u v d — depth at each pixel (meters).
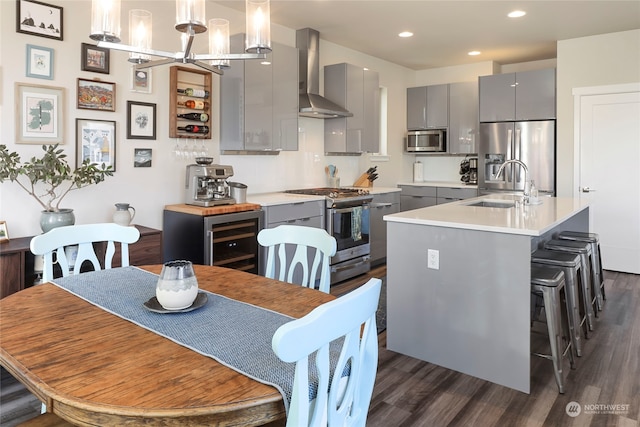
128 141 3.49
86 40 3.21
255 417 0.97
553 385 2.48
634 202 4.95
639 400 2.31
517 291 2.43
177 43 3.75
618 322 3.43
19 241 2.80
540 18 4.47
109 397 0.97
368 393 1.17
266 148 4.19
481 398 2.36
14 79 2.88
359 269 4.89
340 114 4.89
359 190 5.11
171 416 0.92
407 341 2.89
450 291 2.69
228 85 4.05
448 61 6.36
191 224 3.52
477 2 4.04
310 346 0.90
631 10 4.23
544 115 5.40
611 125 5.01
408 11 4.26
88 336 1.30
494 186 5.74
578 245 3.30
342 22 4.61
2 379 2.55
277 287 1.84
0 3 2.80
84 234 2.20
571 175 5.27
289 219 4.09
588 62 5.09
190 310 1.53
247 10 1.75
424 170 7.21
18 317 1.46
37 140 2.99
